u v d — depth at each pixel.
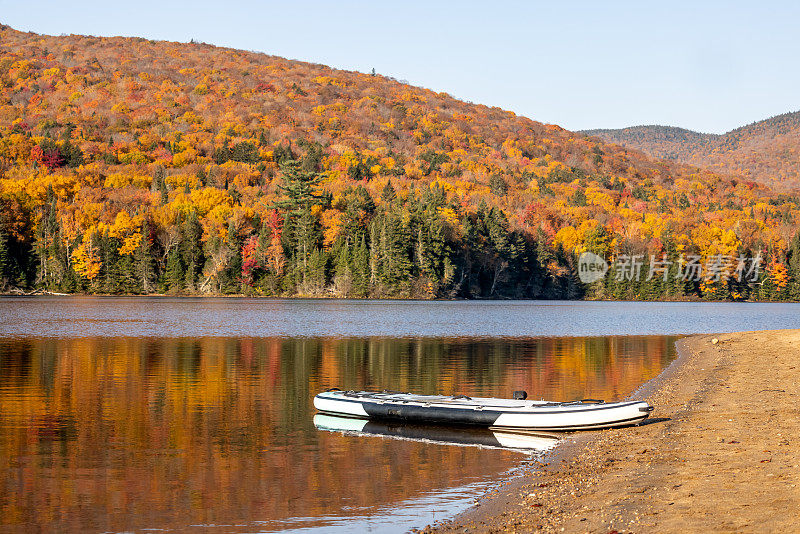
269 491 19.44
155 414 29.72
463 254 159.62
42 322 78.94
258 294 149.38
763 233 191.25
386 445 24.77
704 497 16.48
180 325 77.81
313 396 34.19
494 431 27.05
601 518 15.59
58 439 25.28
